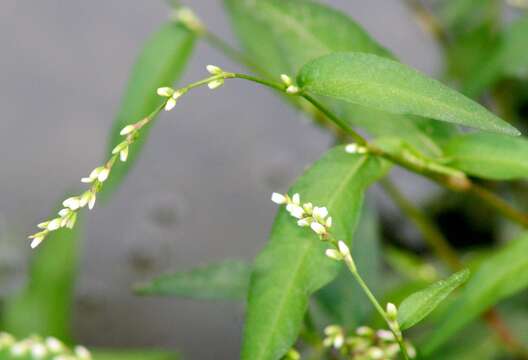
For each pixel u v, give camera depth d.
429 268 0.50
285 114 0.63
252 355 0.33
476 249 0.57
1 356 0.39
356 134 0.35
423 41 0.62
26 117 0.63
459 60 0.51
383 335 0.36
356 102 0.32
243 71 0.63
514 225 0.57
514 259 0.37
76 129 0.63
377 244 0.43
